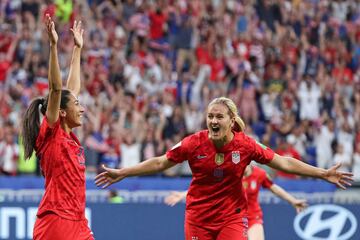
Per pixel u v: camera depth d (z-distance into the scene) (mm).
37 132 20469
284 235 37125
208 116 21297
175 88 53500
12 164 42531
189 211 22281
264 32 61938
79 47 22219
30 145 20438
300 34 63188
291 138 50344
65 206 20125
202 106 52719
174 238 36375
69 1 53250
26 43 52719
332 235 37531
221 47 58312
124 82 52531
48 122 20094
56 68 19453
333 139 51781
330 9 66375
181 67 55812
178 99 52844
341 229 37594
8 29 52812
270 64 57719
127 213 36000
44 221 20141
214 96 53531
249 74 56094
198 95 53438
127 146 44844
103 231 35688
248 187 29391
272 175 40594
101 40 54750
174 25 58375
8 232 34562
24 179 37469
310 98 56031
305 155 50344
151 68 54656
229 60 57469
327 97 56406
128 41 56500
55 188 20141
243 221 22156
